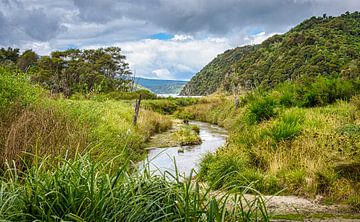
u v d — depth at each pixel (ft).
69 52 189.47
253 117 51.88
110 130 39.93
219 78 335.47
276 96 68.44
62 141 23.72
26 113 26.53
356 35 205.46
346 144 28.53
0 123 24.44
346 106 51.21
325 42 188.14
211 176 26.86
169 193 11.16
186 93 393.50
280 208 20.58
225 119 87.04
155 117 77.36
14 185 11.32
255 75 201.05
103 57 188.34
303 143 31.14
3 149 20.25
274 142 33.83
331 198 22.22
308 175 25.34
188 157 41.98
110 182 11.33
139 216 10.49
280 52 209.56
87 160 12.30
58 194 10.50
